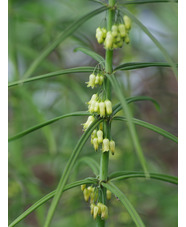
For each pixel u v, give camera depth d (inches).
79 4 36.8
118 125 39.0
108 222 33.6
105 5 19.9
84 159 22.8
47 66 29.2
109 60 20.2
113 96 36.4
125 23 20.0
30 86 35.5
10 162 32.2
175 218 35.6
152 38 18.3
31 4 33.6
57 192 18.7
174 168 46.2
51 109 37.7
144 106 45.6
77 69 20.2
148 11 41.3
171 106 45.0
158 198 35.3
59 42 18.0
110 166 37.4
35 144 38.5
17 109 31.9
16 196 31.7
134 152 34.3
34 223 36.8
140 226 18.8
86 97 31.7
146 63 20.3
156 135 42.1
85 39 32.9
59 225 37.1
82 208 30.0
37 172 47.0
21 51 29.6
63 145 35.8
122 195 19.8
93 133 20.6
